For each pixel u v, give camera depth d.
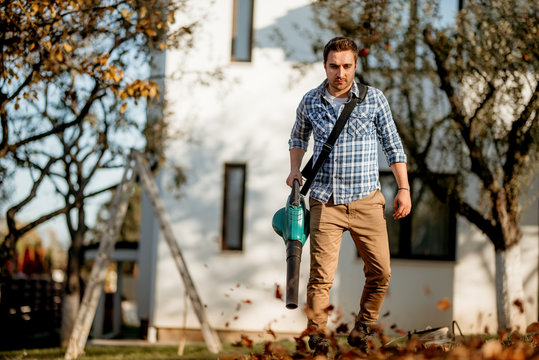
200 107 14.29
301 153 4.45
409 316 13.70
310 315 4.01
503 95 10.77
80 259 14.35
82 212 14.16
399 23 10.93
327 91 4.29
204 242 14.16
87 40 9.63
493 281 13.70
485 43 10.51
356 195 4.18
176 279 14.12
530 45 10.37
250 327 13.84
